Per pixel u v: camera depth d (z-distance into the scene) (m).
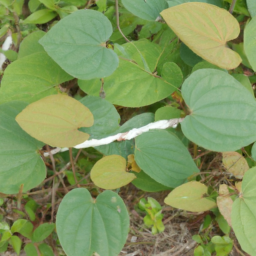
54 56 0.47
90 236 0.47
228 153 0.53
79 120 0.46
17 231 0.49
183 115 0.52
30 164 0.48
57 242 0.52
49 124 0.45
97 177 0.49
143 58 0.53
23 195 0.52
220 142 0.48
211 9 0.49
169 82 0.53
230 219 0.49
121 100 0.52
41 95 0.52
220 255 0.53
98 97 0.51
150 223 0.53
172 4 0.53
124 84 0.53
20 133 0.48
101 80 0.52
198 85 0.49
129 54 0.53
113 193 0.48
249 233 0.47
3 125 0.47
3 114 0.48
